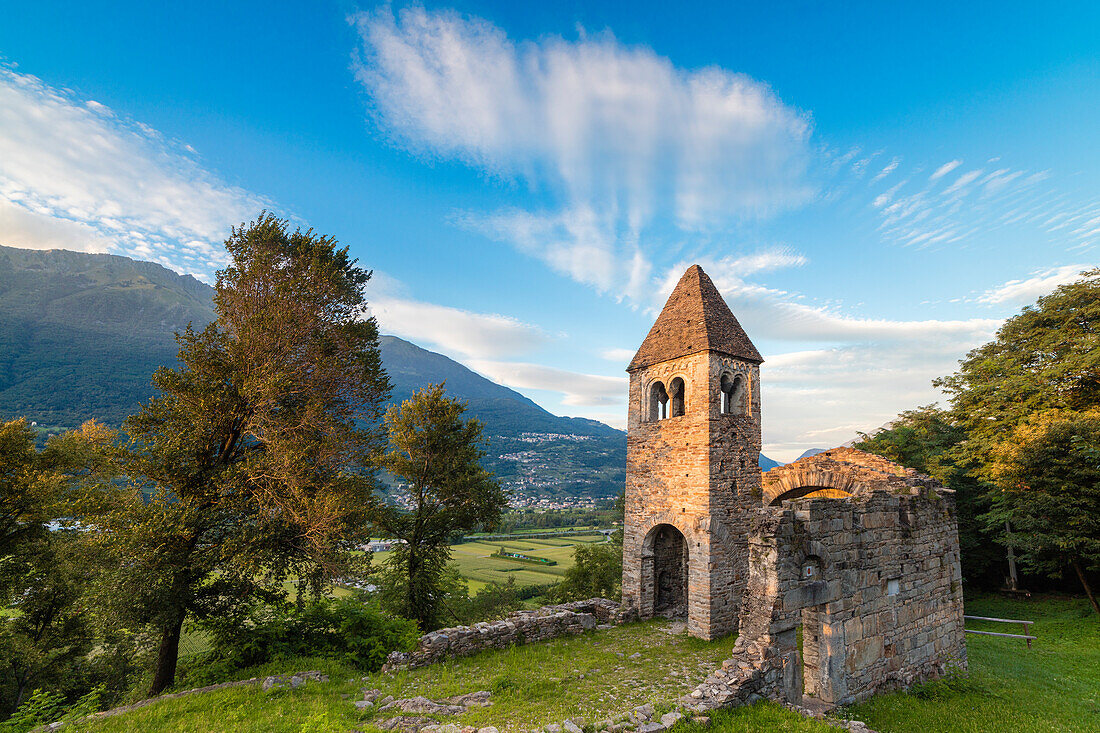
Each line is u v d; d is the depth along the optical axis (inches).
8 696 908.0
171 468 675.4
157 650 714.2
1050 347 1105.4
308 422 735.1
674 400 903.7
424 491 973.8
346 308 903.1
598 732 346.0
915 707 475.2
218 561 665.0
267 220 852.6
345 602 706.2
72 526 927.0
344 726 365.7
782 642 430.0
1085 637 773.3
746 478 796.6
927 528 604.1
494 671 532.1
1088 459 822.5
